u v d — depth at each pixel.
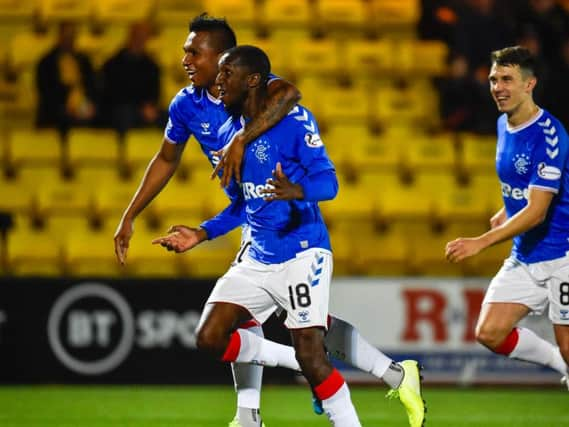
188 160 43.28
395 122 46.72
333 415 19.55
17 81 47.97
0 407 30.16
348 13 50.09
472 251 20.64
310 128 19.33
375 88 48.34
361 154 44.41
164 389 34.62
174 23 49.00
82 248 40.69
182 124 21.50
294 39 49.50
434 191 43.41
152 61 43.97
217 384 35.25
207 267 40.41
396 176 44.00
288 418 28.30
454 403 31.80
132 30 43.72
